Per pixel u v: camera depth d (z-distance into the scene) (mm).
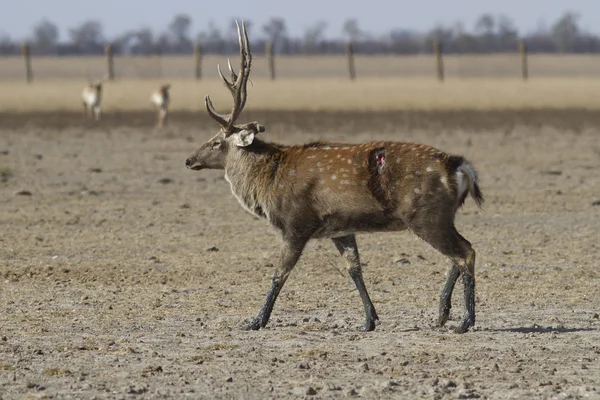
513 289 40219
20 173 75250
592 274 42781
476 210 60312
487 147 91125
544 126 109250
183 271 43906
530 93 151500
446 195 32469
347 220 33500
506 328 33688
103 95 152500
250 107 132125
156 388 26766
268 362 29281
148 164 80625
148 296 39156
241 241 51062
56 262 45906
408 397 25719
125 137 100938
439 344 31281
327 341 31859
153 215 58812
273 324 34625
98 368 28766
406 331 33250
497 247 49250
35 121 116062
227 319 35344
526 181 71562
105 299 38625
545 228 54406
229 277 42719
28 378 27766
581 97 144625
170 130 107750
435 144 93125
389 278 42312
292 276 42875
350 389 26312
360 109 129000
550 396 25719
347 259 34219
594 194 65562
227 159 35906
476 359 29422
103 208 61094
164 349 30984
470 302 32844
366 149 33469
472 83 172750
